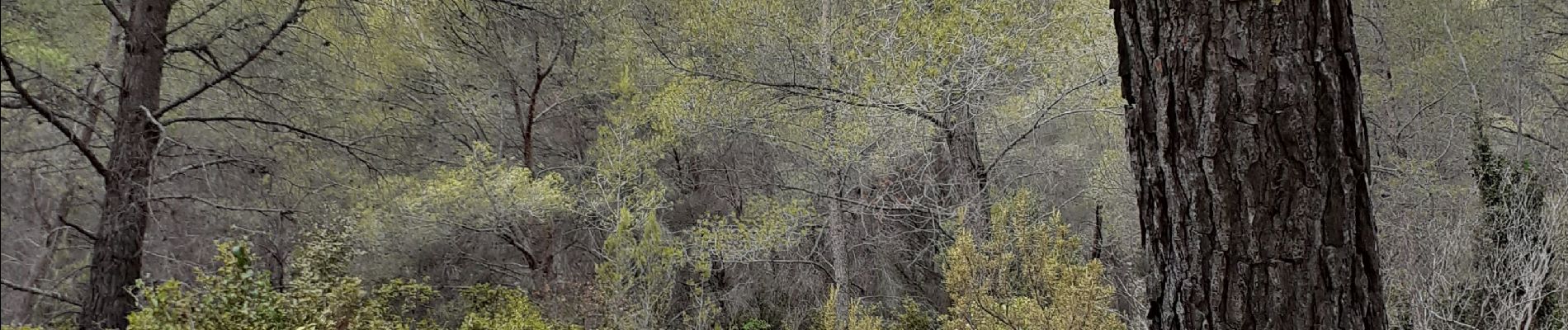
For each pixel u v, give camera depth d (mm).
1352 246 1589
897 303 8414
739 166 9172
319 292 4781
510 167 8156
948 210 7195
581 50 8172
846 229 8477
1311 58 1533
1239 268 1618
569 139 9656
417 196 7027
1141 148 1803
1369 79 6027
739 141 8805
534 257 8234
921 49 5762
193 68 6352
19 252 2992
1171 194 1722
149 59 4953
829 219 7785
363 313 5348
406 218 6992
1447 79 5766
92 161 4559
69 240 5461
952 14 5609
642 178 8219
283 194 6926
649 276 6496
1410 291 3654
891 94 5895
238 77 5406
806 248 8875
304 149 6652
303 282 4844
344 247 5715
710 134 7832
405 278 7539
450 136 8977
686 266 8641
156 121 4688
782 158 8641
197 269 4715
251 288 4500
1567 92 6566
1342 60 1569
